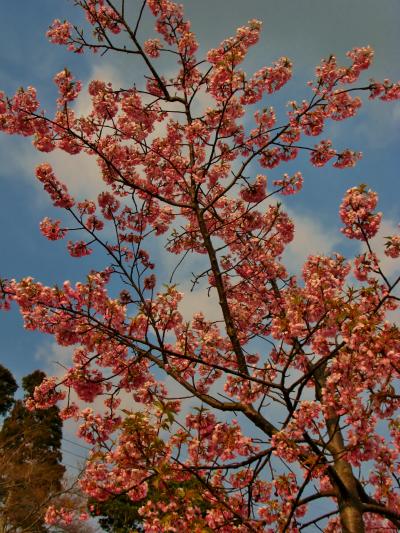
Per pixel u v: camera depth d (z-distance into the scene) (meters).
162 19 8.46
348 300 4.74
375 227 5.05
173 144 7.90
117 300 5.62
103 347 5.77
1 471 18.08
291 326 4.90
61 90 6.76
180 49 8.23
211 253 6.59
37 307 5.49
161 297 5.90
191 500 4.38
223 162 8.14
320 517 4.98
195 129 7.18
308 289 5.02
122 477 4.74
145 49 8.52
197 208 6.92
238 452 5.28
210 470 4.96
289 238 7.88
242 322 7.65
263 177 7.70
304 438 4.66
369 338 4.23
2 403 29.19
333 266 5.52
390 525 6.27
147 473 4.77
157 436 4.33
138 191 7.83
